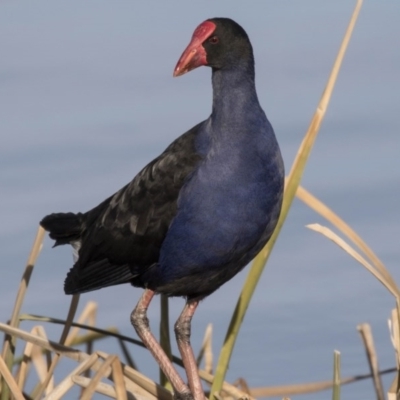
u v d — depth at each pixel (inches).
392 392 415.5
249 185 419.2
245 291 435.5
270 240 441.1
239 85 427.8
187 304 462.9
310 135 438.0
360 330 456.1
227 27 430.3
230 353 432.8
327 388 493.4
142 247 445.1
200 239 426.9
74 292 448.8
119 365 376.8
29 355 434.3
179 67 432.5
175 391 433.1
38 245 443.8
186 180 429.7
